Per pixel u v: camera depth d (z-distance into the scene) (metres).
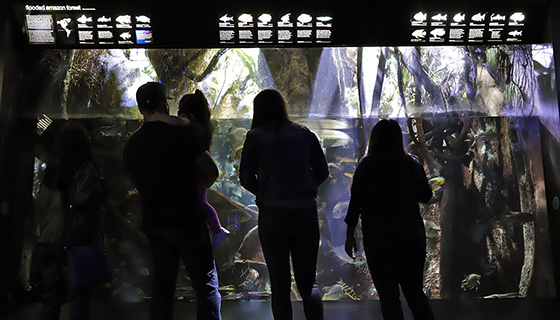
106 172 5.80
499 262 5.77
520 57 6.01
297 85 6.08
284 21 5.75
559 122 5.62
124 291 5.64
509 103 6.00
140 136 3.97
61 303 4.05
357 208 4.04
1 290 5.35
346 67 6.12
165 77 6.01
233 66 6.07
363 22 5.79
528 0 5.68
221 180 5.88
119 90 5.94
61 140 4.12
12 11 5.50
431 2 5.70
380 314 5.08
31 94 5.77
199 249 3.85
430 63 6.12
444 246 5.80
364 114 6.06
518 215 5.82
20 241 5.51
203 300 3.83
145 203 3.89
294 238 3.95
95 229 4.05
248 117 6.00
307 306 3.86
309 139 4.09
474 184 5.90
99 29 5.66
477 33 5.85
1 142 5.38
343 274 5.79
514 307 5.23
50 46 5.73
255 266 5.76
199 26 5.74
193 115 4.82
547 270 5.72
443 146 5.97
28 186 5.61
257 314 5.09
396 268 3.91
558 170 5.66
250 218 5.83
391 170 3.96
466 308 5.21
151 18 5.67
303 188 3.91
